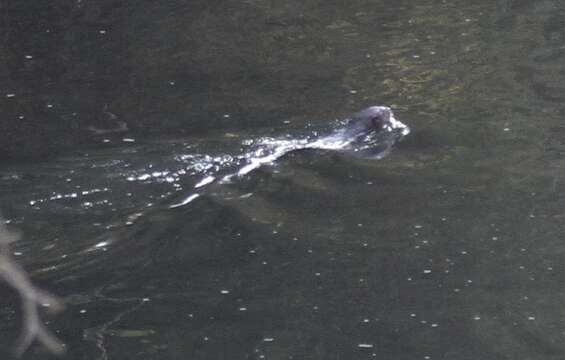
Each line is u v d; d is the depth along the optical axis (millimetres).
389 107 27984
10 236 9383
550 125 26359
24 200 22438
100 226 21547
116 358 17438
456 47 33031
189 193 22953
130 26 35438
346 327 18078
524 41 33406
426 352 17266
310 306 18781
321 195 22969
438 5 37594
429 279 19500
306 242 21000
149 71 31281
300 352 17375
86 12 36781
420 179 23594
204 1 38094
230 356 17344
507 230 21141
